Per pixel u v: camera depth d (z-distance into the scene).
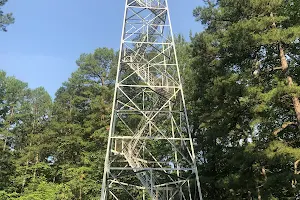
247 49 18.59
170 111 18.80
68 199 28.00
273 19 17.09
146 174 17.94
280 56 17.45
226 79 19.16
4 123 37.47
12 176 33.53
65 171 32.25
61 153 37.22
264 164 18.89
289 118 20.50
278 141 16.34
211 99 19.80
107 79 39.44
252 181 18.47
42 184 31.25
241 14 19.95
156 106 20.81
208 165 24.19
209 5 24.25
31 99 42.03
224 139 25.08
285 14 18.67
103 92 35.94
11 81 40.84
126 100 32.91
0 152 34.34
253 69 19.69
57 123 36.56
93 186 29.28
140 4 20.56
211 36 22.12
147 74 19.31
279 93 15.46
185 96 27.16
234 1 19.22
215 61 21.12
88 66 39.72
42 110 41.09
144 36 20.42
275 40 16.30
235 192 22.69
